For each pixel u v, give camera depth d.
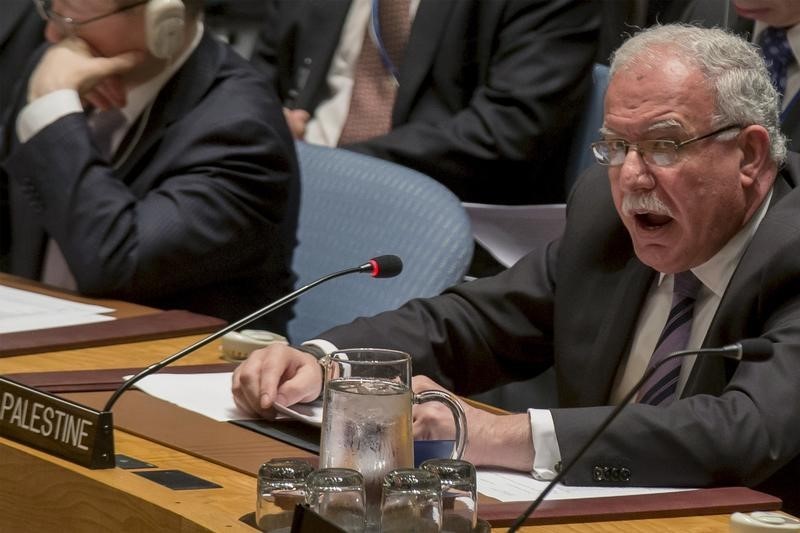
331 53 14.41
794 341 6.57
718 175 7.06
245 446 6.23
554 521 5.44
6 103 14.20
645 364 7.70
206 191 10.00
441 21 13.84
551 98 13.26
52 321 8.82
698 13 11.67
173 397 7.12
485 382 8.62
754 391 6.38
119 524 5.28
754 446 6.21
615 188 7.23
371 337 8.21
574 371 7.91
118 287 9.81
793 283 6.85
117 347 8.38
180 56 10.33
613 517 5.54
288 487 4.95
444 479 4.93
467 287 8.63
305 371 6.95
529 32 13.42
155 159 10.24
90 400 6.95
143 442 6.29
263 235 10.27
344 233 9.97
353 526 4.78
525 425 6.27
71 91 10.02
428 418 6.23
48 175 9.92
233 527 4.87
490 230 11.23
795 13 10.36
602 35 13.72
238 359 8.17
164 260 9.86
